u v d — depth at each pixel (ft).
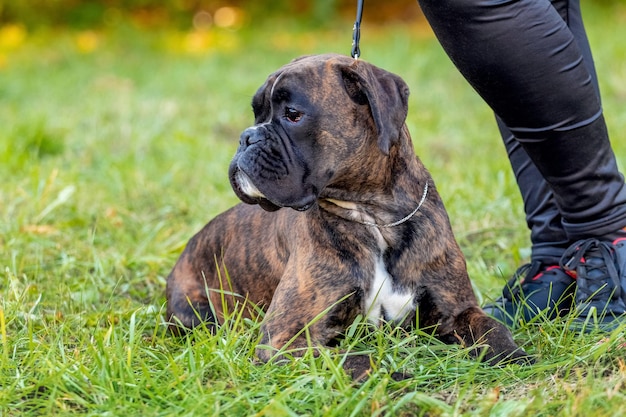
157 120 50.31
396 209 21.22
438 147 44.93
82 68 70.90
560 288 22.81
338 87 20.26
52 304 25.79
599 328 20.74
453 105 54.44
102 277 27.99
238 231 24.62
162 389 18.07
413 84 59.77
